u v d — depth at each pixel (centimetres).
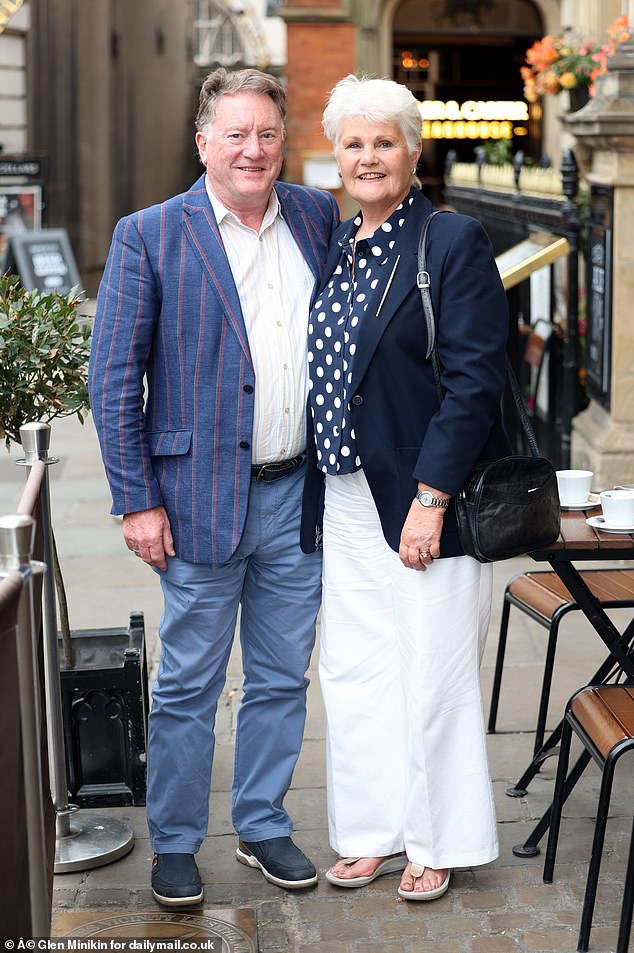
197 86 2247
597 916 291
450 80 1705
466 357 278
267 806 318
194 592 301
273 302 296
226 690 440
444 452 278
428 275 281
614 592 362
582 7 905
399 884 311
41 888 201
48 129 1789
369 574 304
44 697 258
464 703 299
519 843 327
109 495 729
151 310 292
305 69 1384
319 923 294
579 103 787
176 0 2125
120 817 351
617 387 607
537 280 700
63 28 1780
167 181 2145
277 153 289
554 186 669
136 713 335
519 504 282
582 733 280
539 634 491
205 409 294
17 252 1164
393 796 313
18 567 195
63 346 325
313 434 300
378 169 283
